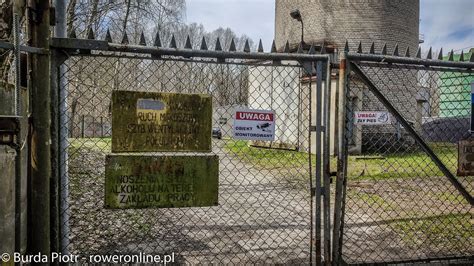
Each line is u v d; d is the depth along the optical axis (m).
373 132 13.15
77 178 9.28
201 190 3.12
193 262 4.01
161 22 17.69
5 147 2.50
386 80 11.83
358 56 3.34
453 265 3.65
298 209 6.93
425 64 3.52
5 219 2.47
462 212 6.62
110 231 5.09
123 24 15.45
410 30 23.22
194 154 3.25
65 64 3.01
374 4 22.19
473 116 4.07
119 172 2.95
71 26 11.79
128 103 2.95
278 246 4.62
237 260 4.09
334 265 3.37
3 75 3.34
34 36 2.76
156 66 3.73
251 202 7.55
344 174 3.34
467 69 3.69
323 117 3.37
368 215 6.45
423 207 7.10
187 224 5.66
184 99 3.06
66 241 3.02
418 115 12.04
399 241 4.92
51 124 2.87
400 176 10.53
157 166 3.03
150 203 3.02
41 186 2.80
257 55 3.19
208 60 3.20
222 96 4.08
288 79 11.80
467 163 3.84
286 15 25.31
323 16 23.03
